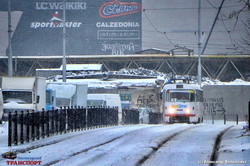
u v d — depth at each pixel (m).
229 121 187.00
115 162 44.94
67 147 59.91
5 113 129.38
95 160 46.88
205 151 55.03
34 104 129.62
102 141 68.19
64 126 90.81
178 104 154.00
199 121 157.38
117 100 170.75
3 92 130.38
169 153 53.22
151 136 75.62
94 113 115.06
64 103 151.75
